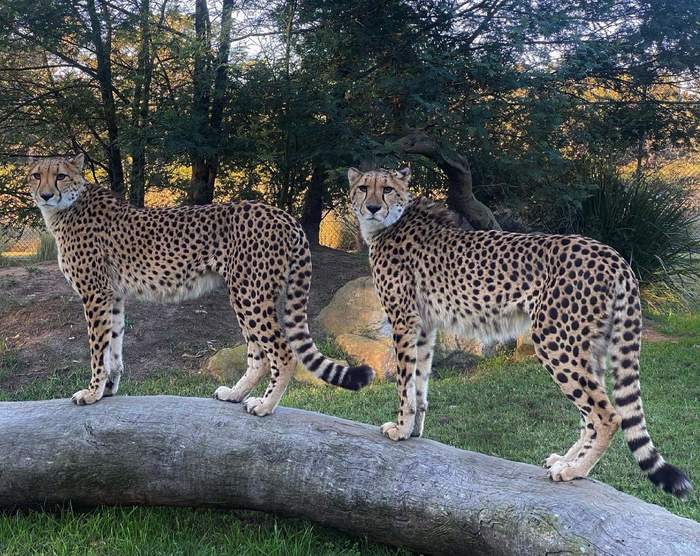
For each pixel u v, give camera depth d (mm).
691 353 8273
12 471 4215
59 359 7578
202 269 4617
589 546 3248
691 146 11898
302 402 6645
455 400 6773
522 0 8898
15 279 9641
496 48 8859
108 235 4742
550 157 9172
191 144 8938
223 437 4199
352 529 4004
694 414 6219
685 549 3098
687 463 5172
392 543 3924
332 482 3977
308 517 4113
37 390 6906
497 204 11422
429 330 4410
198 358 7828
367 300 8477
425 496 3770
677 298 11188
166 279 4695
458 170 9531
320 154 9203
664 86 11742
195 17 10164
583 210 11422
